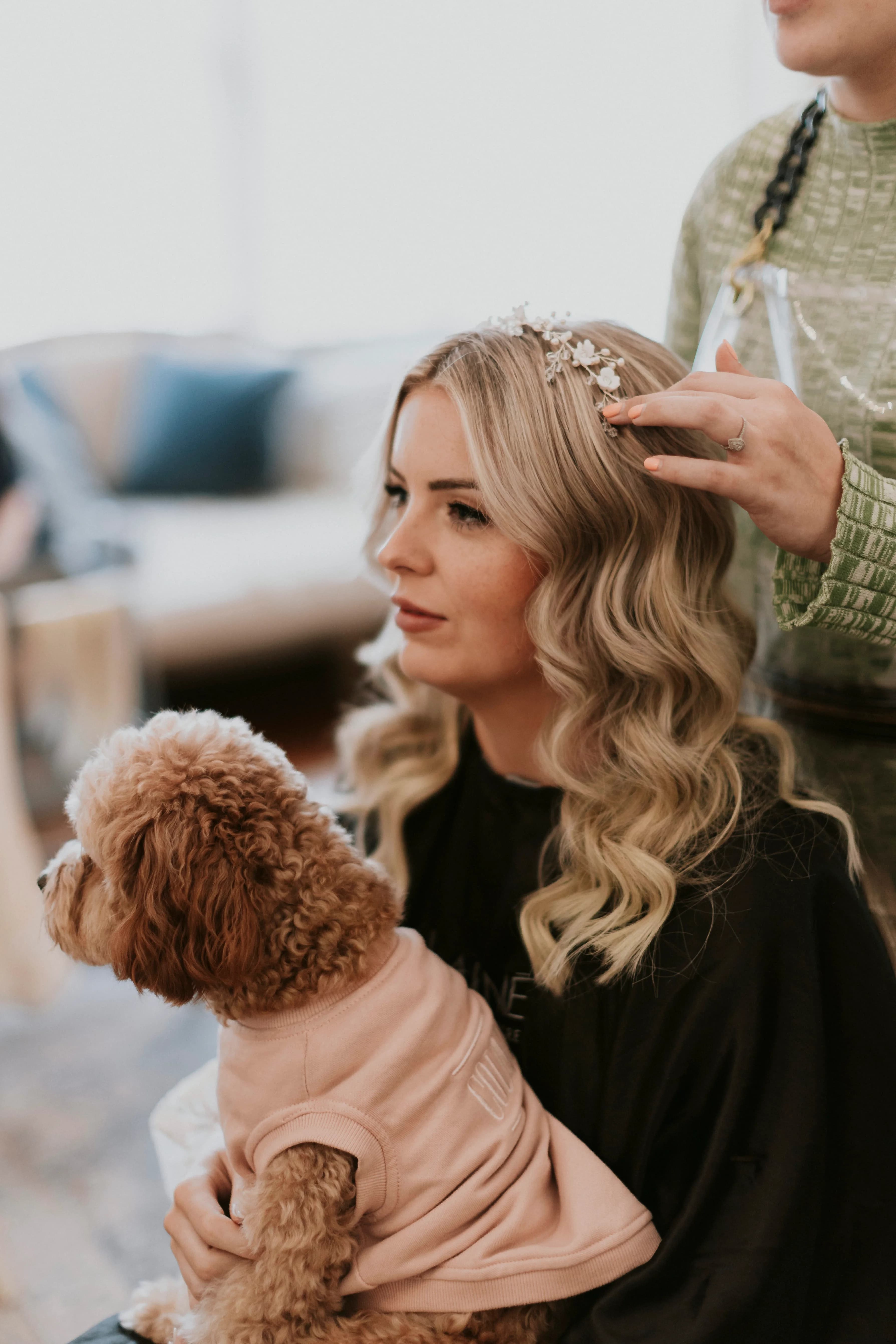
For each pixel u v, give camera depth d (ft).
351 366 14.24
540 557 3.05
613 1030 2.95
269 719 12.14
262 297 15.81
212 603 10.80
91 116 14.05
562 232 15.06
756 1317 2.55
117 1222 5.95
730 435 2.63
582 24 14.34
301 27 14.90
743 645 3.42
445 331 15.26
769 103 13.89
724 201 3.83
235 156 15.12
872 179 3.39
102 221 14.43
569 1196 2.72
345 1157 2.61
